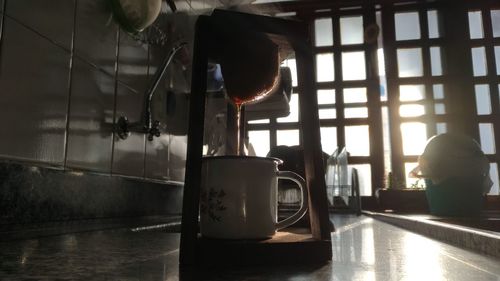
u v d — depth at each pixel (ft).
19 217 2.39
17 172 2.38
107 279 1.12
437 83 9.70
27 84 2.54
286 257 1.38
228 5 7.16
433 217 5.46
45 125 2.70
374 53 10.07
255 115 5.50
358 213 6.57
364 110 9.98
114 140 3.63
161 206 4.48
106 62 3.54
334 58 10.21
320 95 10.19
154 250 1.76
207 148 5.43
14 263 1.39
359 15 10.24
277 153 3.02
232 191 1.47
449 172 5.72
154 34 4.48
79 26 3.13
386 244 2.06
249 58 1.53
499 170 9.20
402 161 9.58
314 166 1.51
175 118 5.20
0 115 2.32
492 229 4.86
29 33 2.57
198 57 1.47
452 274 1.24
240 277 1.15
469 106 9.46
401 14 10.09
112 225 3.06
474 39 9.60
